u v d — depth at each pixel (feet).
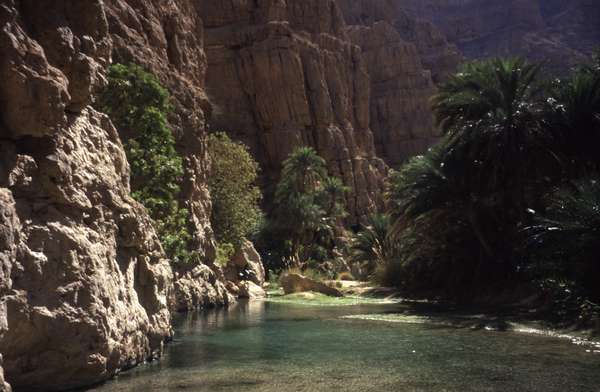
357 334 49.96
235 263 112.06
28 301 25.48
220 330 52.95
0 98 25.99
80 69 31.04
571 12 488.85
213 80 230.68
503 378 31.30
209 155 110.93
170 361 36.47
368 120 282.97
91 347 28.07
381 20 336.90
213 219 110.63
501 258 84.79
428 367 34.60
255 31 233.96
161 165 62.64
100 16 34.76
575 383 30.07
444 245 95.35
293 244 189.57
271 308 77.97
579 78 80.64
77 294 27.86
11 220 24.56
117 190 36.65
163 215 63.00
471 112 85.51
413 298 94.02
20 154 27.07
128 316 33.76
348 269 185.68
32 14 29.19
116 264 33.55
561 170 81.25
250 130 230.27
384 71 314.55
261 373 32.73
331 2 280.10
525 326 54.90
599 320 51.78
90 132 34.55
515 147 79.00
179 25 98.02
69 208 29.43
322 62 253.85
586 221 60.03
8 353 24.98
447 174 87.20
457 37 479.82
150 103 62.39
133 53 74.90
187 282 76.13
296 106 231.30
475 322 58.34
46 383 26.63
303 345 43.57
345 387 29.09
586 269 60.44
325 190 209.67
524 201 82.02
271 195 218.79
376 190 259.60
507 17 477.36
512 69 83.10
